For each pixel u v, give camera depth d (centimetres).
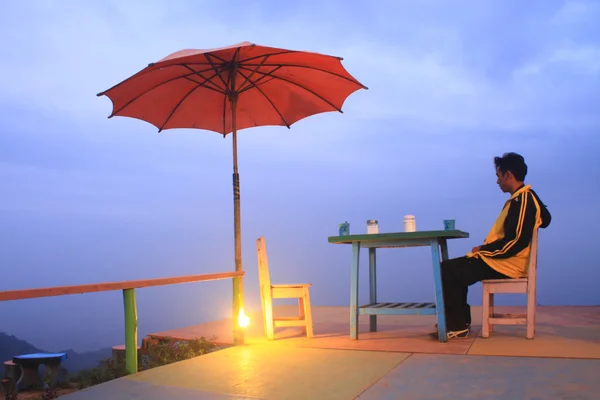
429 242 465
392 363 372
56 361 395
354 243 486
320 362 385
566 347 402
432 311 457
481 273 460
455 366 354
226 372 365
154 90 533
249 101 586
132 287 362
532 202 450
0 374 394
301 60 495
